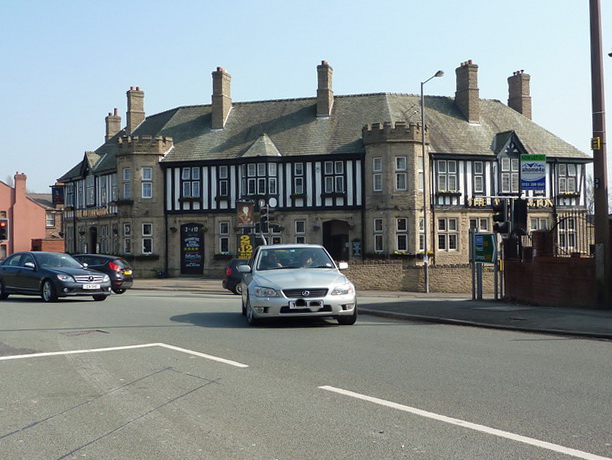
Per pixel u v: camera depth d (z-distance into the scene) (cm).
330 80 3988
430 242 3684
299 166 3759
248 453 494
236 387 718
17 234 6109
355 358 895
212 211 3850
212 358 900
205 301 2055
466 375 775
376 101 3991
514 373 786
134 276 3888
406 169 3569
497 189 3878
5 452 507
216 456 489
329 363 858
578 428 549
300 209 3728
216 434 543
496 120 4197
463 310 1492
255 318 1259
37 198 7344
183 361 882
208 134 4053
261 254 1387
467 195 3809
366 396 668
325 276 1259
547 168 4038
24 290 1989
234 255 3803
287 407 628
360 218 3650
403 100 4053
